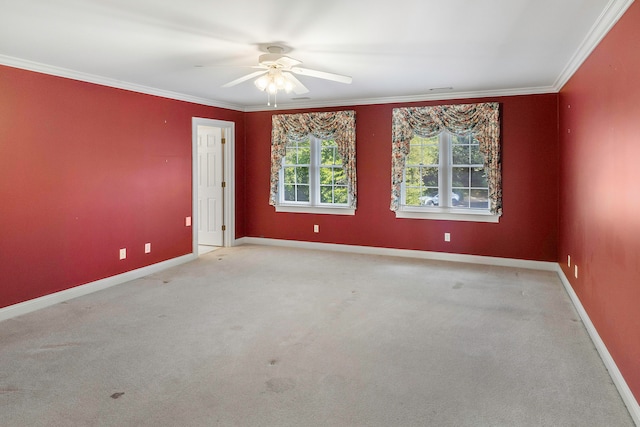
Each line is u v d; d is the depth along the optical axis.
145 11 2.71
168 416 2.26
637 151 2.25
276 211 7.01
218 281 4.91
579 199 3.83
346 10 2.69
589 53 3.39
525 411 2.30
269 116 6.90
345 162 6.35
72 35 3.15
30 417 2.24
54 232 4.16
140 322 3.62
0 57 3.64
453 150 5.90
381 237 6.32
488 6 2.63
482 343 3.18
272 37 3.22
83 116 4.43
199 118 6.08
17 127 3.81
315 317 3.72
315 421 2.21
